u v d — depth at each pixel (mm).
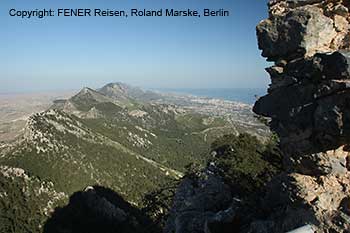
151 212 87250
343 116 17938
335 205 19312
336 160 19609
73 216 138125
